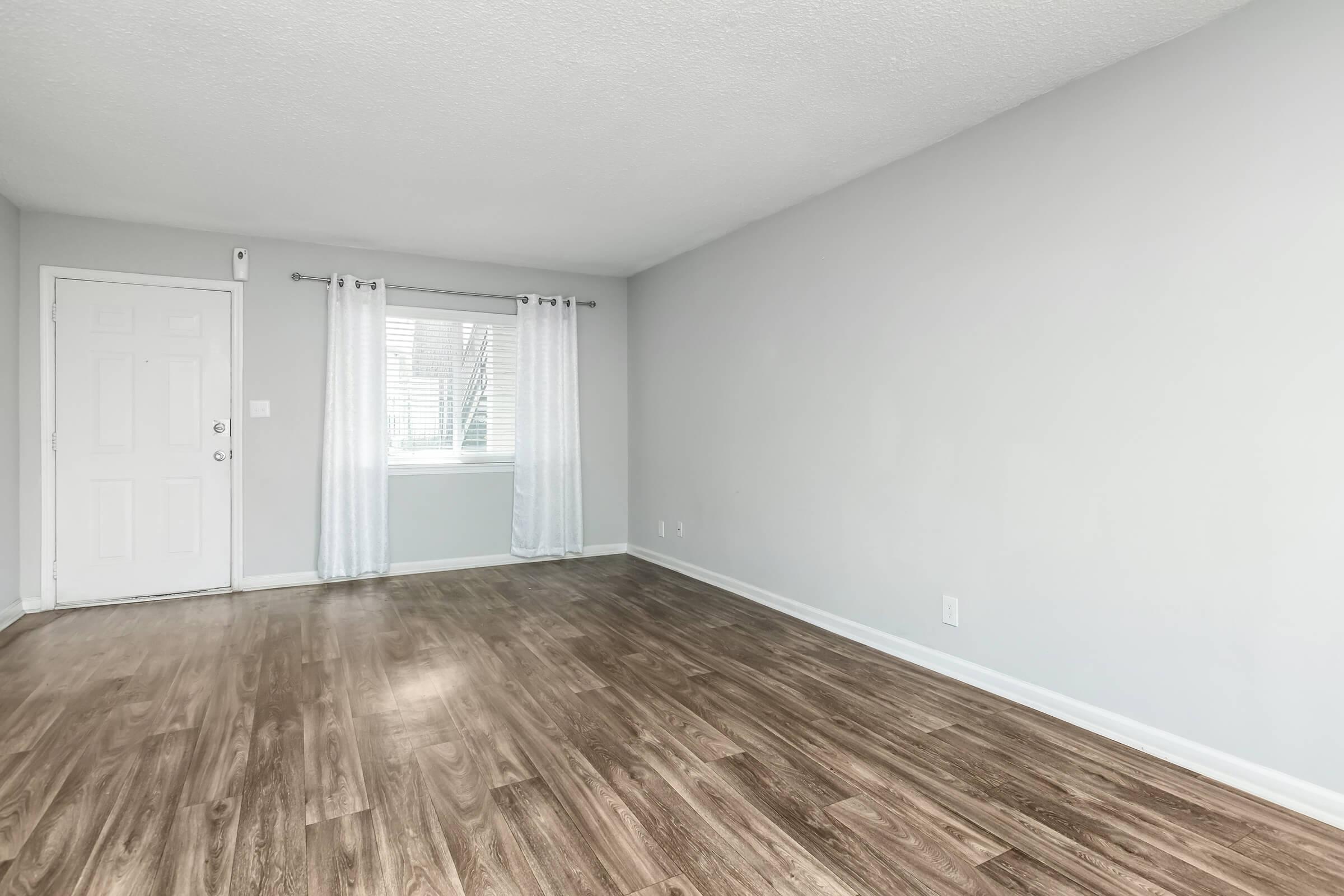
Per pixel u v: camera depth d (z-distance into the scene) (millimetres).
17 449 3902
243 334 4453
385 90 2562
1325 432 1936
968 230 2922
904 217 3227
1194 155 2197
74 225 4023
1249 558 2096
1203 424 2193
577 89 2561
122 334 4160
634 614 4000
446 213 3994
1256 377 2070
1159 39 2250
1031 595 2709
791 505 3979
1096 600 2492
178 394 4305
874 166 3336
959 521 2988
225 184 3518
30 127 2863
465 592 4492
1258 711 2080
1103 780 2158
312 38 2215
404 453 5023
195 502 4367
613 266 5359
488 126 2867
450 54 2314
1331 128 1911
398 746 2348
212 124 2840
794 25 2154
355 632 3633
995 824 1914
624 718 2584
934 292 3082
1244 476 2102
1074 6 2059
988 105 2711
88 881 1634
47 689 2834
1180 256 2238
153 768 2186
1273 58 2018
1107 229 2434
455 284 5094
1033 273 2674
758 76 2473
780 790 2086
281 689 2844
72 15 2078
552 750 2324
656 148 3102
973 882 1668
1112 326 2426
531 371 5340
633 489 5742
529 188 3604
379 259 4840
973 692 2857
